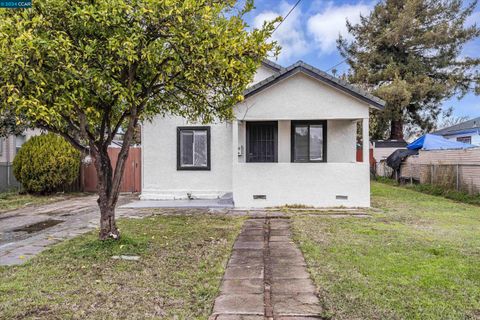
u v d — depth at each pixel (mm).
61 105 4871
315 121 11945
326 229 7551
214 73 5746
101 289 4223
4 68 4523
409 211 10008
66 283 4410
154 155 12812
